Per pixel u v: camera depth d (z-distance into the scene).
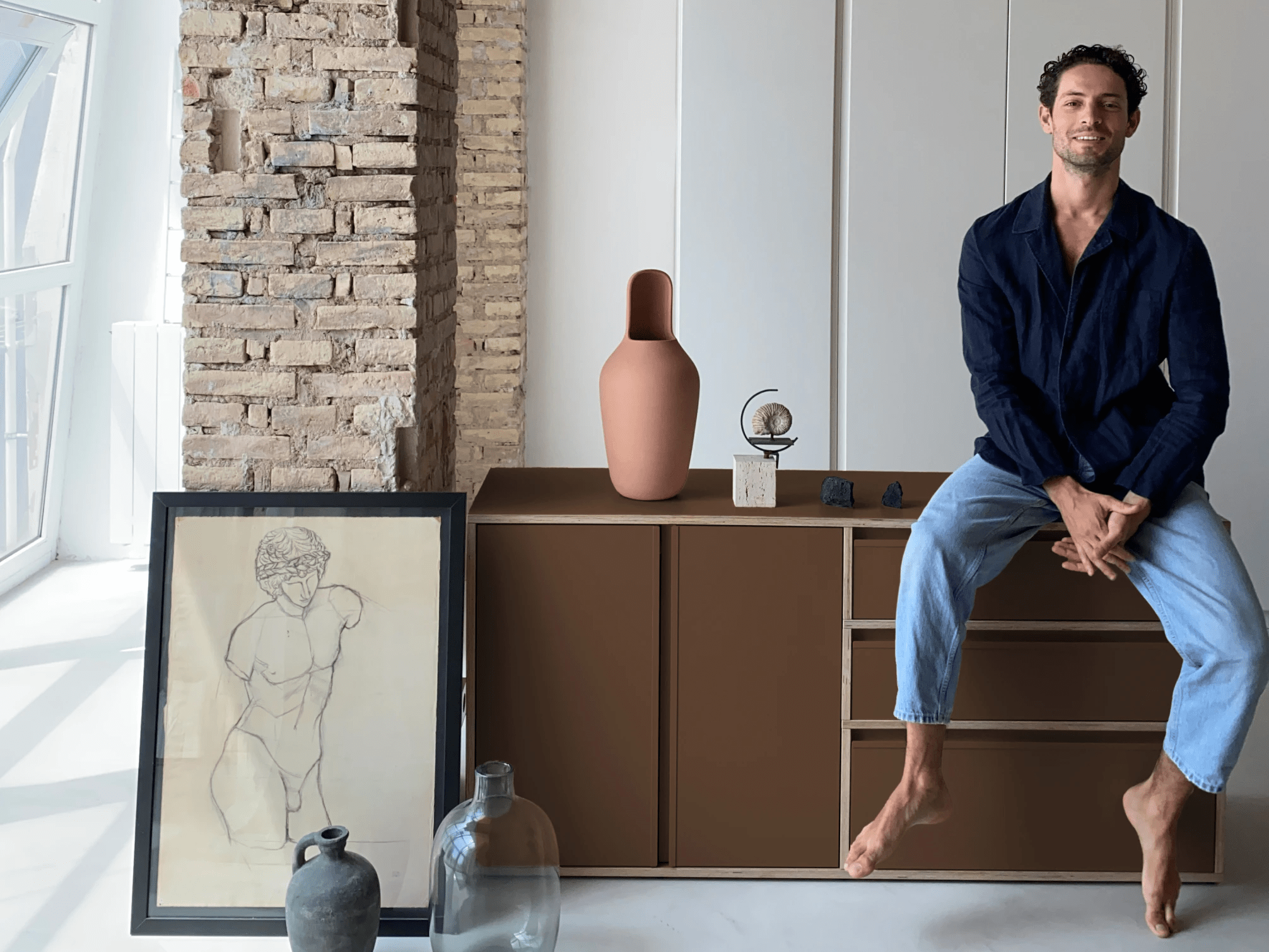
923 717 2.17
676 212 4.59
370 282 2.43
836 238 4.27
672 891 2.36
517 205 4.87
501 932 1.92
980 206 4.21
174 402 4.95
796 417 4.34
